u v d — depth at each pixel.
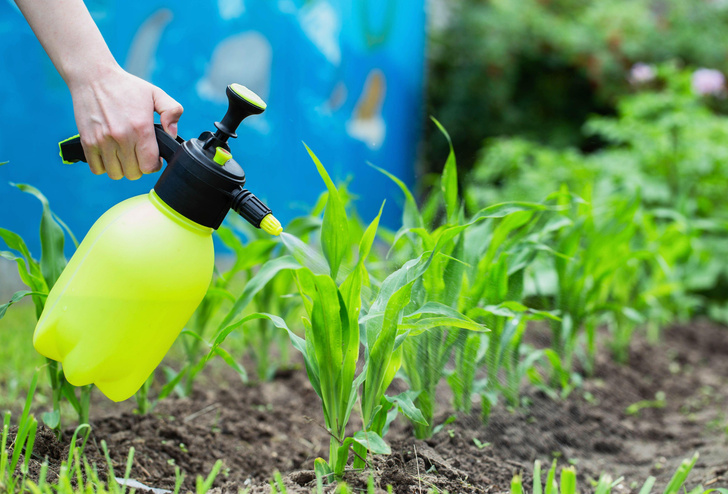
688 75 4.27
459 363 1.60
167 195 1.03
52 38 1.05
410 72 5.40
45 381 1.96
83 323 1.03
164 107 1.08
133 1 3.18
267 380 2.27
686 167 3.85
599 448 1.79
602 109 7.64
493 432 1.64
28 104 2.79
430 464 1.31
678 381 2.58
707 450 1.80
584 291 2.31
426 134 5.10
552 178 4.00
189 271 1.04
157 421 1.62
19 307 2.60
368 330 1.16
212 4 3.57
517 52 7.48
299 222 1.94
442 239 1.23
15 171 2.73
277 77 4.05
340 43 4.62
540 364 2.32
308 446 1.73
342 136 4.49
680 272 3.52
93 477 1.09
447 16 7.53
